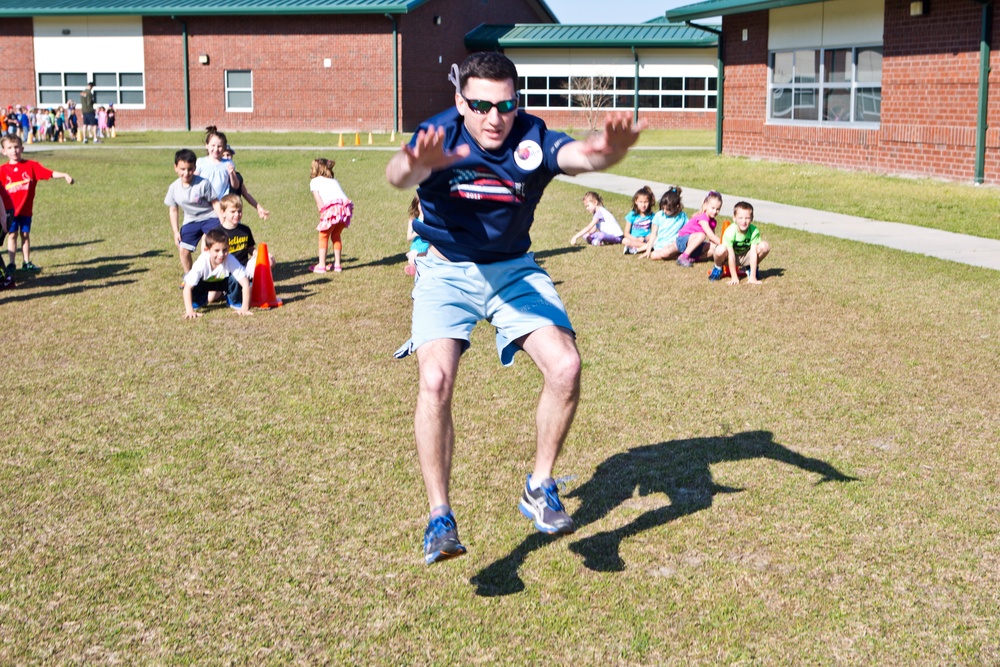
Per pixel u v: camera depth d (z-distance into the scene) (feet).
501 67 11.59
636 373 22.49
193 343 25.80
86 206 58.29
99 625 12.07
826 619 12.00
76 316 29.09
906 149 69.51
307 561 13.66
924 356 23.72
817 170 74.64
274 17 130.93
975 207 52.21
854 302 29.94
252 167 84.84
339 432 18.80
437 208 12.60
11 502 15.60
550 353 12.72
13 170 35.96
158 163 88.48
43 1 137.59
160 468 17.01
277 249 41.75
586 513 15.08
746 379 21.94
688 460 17.11
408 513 15.17
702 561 13.50
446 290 12.99
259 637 11.80
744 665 11.11
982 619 11.94
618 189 64.34
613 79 143.95
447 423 12.28
